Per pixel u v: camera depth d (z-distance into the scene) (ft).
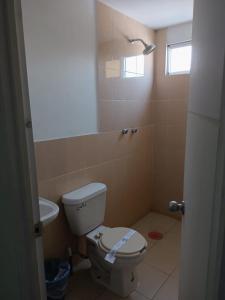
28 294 2.81
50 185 5.75
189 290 2.93
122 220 8.45
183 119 8.76
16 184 2.52
